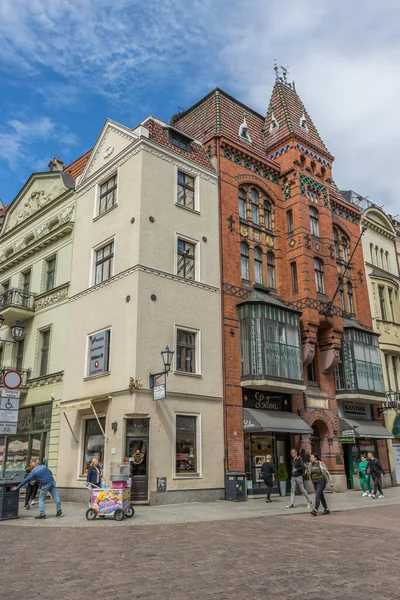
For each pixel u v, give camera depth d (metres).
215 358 20.20
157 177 20.38
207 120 25.92
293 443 22.09
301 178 25.70
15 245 27.97
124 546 9.16
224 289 21.45
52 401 21.59
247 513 14.30
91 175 22.91
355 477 24.83
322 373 24.56
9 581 6.73
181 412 18.31
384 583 6.61
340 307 25.55
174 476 17.42
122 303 18.81
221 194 22.83
